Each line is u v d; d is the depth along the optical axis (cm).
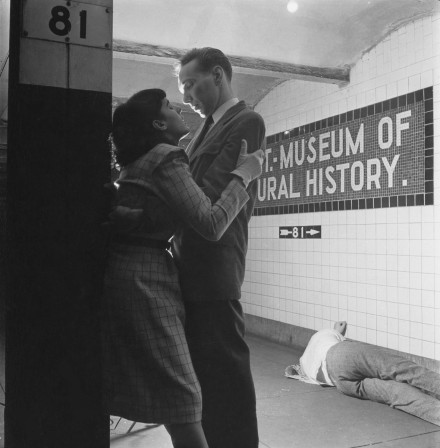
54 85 182
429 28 412
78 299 184
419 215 423
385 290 458
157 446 305
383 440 316
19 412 180
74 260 184
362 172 482
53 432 183
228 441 206
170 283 183
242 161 190
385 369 378
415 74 426
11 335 181
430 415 345
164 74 551
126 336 174
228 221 181
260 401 392
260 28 443
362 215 482
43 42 180
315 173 543
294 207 576
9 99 181
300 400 395
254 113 206
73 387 184
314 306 546
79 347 184
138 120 184
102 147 188
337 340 433
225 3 411
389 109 452
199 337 204
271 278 614
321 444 311
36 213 181
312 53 477
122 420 347
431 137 412
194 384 176
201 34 438
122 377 175
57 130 183
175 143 200
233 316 208
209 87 215
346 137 501
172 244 214
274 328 606
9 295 181
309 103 552
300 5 421
